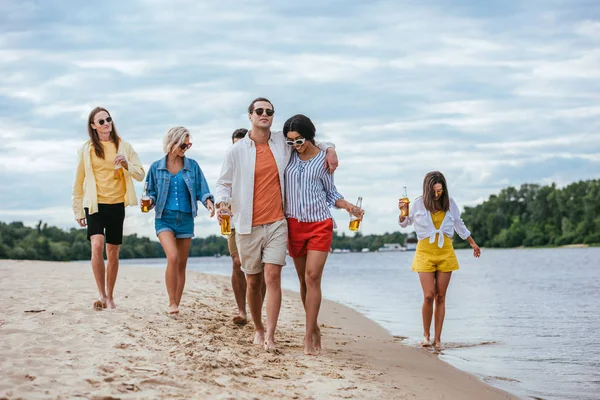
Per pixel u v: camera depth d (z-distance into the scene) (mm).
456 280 21891
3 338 5254
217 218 6016
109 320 6445
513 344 7812
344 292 16625
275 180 5992
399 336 8406
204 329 6691
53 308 7168
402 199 7547
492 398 5074
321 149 6117
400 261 61906
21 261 22422
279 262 5895
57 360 4543
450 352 7238
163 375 4324
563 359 6836
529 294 15367
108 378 4105
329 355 6211
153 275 15438
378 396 4609
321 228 5898
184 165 7477
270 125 6016
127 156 7539
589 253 67875
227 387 4289
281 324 8547
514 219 122875
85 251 106375
